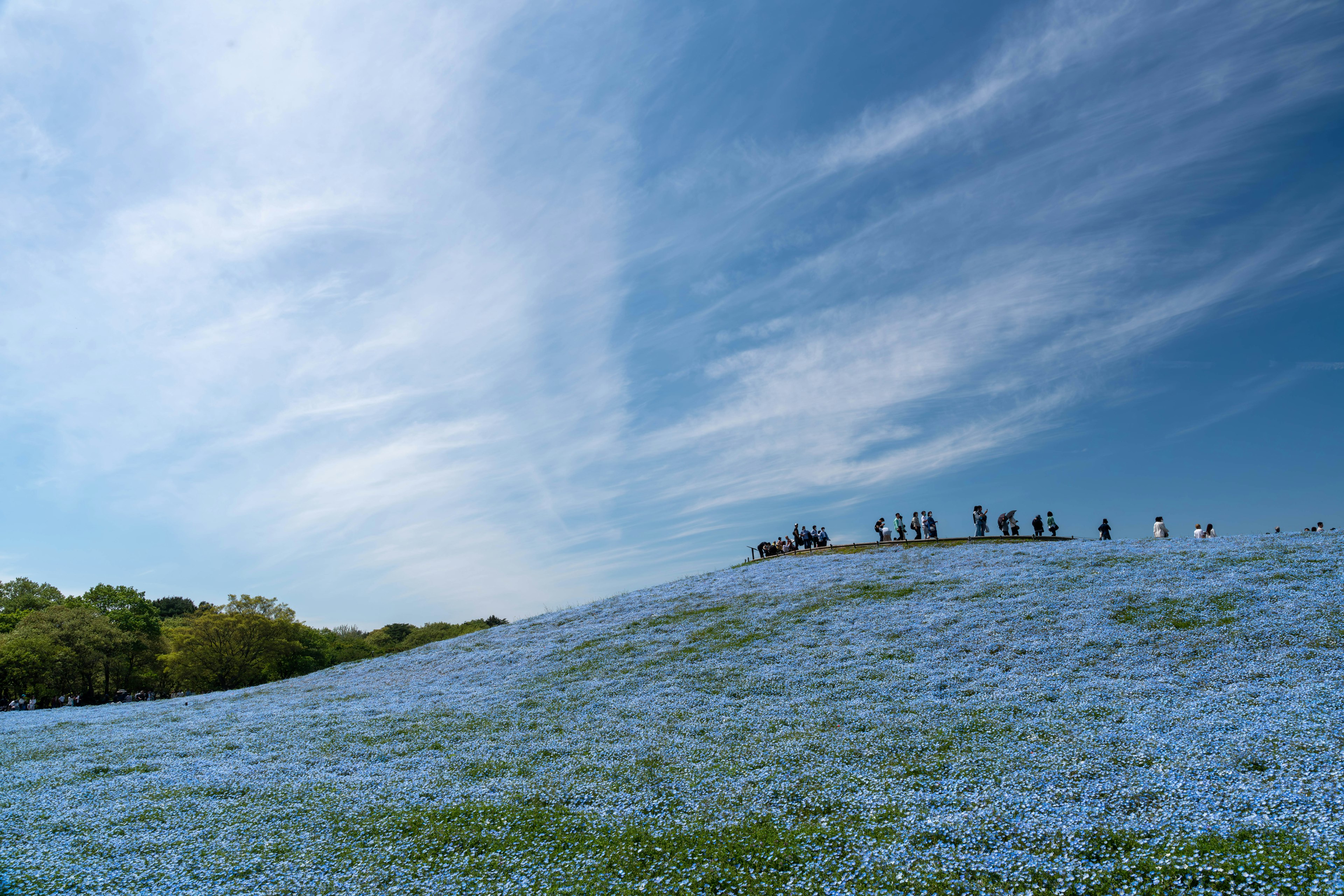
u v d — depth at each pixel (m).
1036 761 13.89
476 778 16.30
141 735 23.83
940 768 14.10
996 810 11.79
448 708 24.12
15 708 44.41
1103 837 10.52
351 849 12.54
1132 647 21.36
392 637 134.25
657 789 14.55
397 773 17.11
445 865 11.72
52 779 17.80
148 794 16.20
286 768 18.16
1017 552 38.25
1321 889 8.45
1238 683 17.58
